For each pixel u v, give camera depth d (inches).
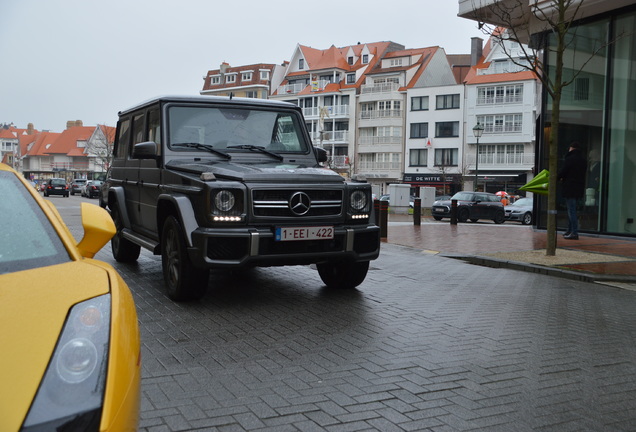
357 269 259.0
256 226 216.7
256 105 278.2
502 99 2278.5
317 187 225.1
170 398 132.6
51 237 93.4
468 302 253.9
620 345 190.2
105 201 356.2
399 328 202.4
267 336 186.9
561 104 613.3
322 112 2434.8
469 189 2365.9
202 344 176.4
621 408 134.9
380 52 2940.5
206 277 226.5
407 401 134.7
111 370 70.7
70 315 73.9
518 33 668.1
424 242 518.9
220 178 220.2
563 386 148.9
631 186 542.9
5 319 70.9
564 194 537.0
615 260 382.0
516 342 190.4
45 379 65.7
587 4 535.8
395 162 2642.7
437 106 2461.9
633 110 541.3
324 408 129.0
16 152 5910.4
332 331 195.2
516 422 124.8
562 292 287.0
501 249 454.9
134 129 308.8
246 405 129.6
